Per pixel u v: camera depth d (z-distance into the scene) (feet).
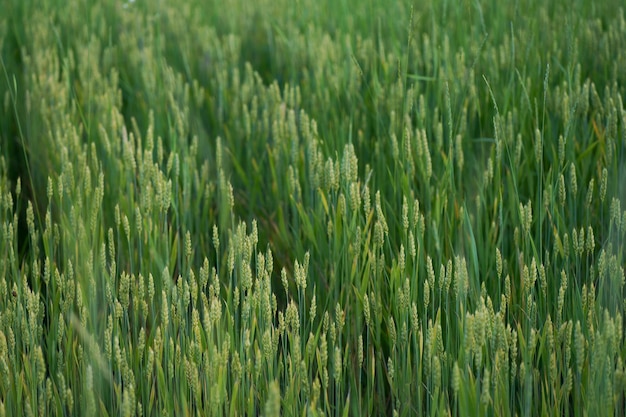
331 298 10.69
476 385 9.18
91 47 14.97
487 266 10.87
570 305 10.33
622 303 9.96
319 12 16.66
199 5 18.98
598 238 11.21
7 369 9.46
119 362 9.37
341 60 14.32
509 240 11.44
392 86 12.53
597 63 13.41
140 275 9.86
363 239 10.65
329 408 9.67
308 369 9.84
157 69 14.65
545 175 11.79
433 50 13.08
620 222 10.16
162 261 10.78
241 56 16.15
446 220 10.96
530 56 13.02
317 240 11.29
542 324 10.15
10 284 10.85
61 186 11.29
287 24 16.11
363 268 10.55
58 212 11.94
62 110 13.21
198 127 13.43
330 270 10.92
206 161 12.53
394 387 9.68
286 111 13.60
